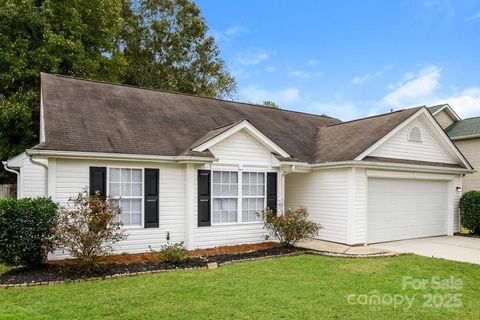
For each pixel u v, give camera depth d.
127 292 6.91
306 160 13.53
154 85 31.22
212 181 11.41
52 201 9.00
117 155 9.83
